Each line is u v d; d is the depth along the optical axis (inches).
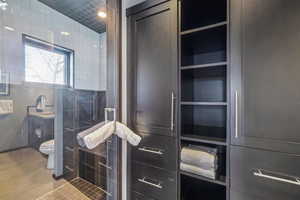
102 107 67.8
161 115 48.3
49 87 73.6
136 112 54.4
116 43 57.6
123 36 58.0
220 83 54.4
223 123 53.8
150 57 50.8
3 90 60.7
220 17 52.1
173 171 46.0
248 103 34.6
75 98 77.6
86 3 71.9
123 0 58.0
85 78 79.8
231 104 36.7
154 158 49.7
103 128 50.4
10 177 66.6
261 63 33.2
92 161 71.6
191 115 55.2
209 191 52.0
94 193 68.6
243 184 35.1
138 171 53.7
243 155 35.1
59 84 77.0
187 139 44.6
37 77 69.7
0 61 59.3
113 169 60.4
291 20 30.3
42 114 72.3
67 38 80.8
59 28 77.8
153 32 49.9
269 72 32.4
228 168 37.3
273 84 31.9
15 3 64.6
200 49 55.9
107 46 61.0
